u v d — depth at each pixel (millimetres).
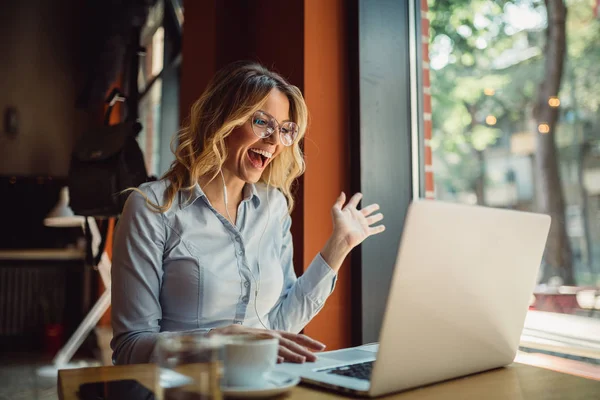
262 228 1618
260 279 1543
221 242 1511
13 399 3312
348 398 924
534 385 1055
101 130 2533
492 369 1188
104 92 5281
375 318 1973
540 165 1934
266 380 939
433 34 2244
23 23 5539
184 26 2707
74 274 5230
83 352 4785
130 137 2459
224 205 1579
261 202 1666
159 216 1458
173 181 1527
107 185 2359
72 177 2473
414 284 892
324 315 1929
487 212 991
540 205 1925
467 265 971
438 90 2227
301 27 1989
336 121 2016
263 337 1000
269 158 1557
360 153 1985
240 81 1516
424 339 942
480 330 1053
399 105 2088
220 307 1467
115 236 1445
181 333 1229
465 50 2176
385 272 2008
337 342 1950
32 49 5555
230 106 1509
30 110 5535
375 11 2062
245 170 1535
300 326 1584
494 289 1042
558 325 1803
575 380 1099
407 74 2119
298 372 1048
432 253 905
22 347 5035
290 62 2045
